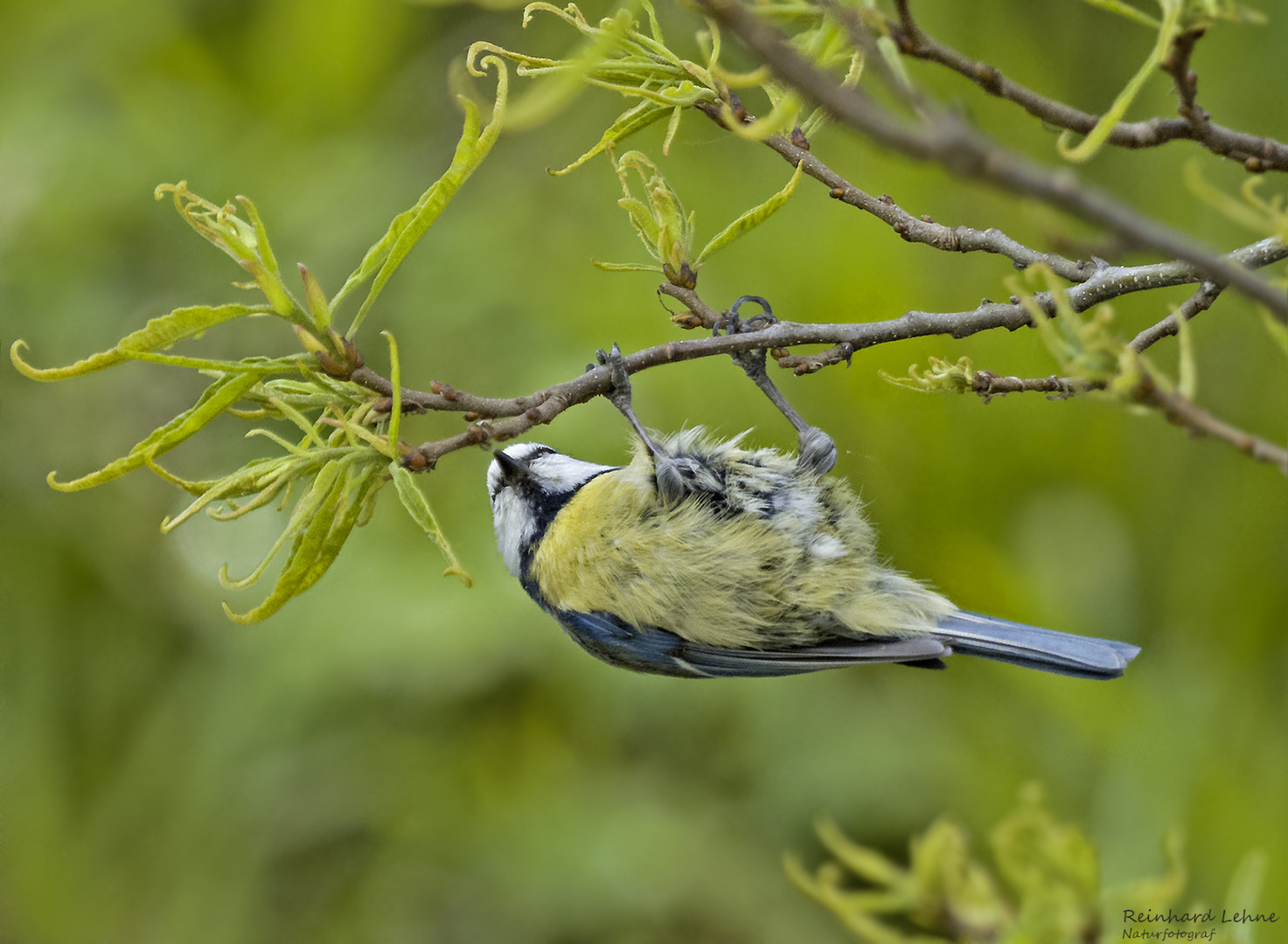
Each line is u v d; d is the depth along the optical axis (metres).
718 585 6.88
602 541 7.04
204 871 12.10
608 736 12.18
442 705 12.34
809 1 3.46
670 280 6.39
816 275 11.15
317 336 5.16
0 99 13.80
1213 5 4.13
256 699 12.22
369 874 12.10
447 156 13.40
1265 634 10.28
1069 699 10.62
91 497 13.34
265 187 13.21
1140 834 9.91
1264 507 10.34
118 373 13.27
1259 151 4.63
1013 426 11.02
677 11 8.62
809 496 6.91
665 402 11.20
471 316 12.10
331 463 5.11
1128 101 3.82
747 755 11.70
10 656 12.98
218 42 14.23
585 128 12.88
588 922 11.28
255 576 5.02
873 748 11.21
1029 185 2.90
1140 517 10.96
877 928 4.22
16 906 12.24
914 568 11.09
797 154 6.27
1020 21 10.98
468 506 12.17
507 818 11.90
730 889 11.20
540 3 5.35
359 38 13.72
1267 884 9.34
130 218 13.13
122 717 13.20
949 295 10.96
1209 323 10.41
